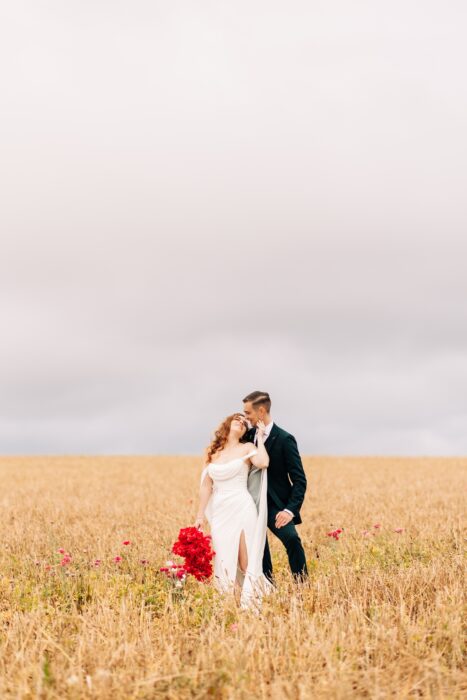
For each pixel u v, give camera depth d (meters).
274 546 10.45
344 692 4.23
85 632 5.35
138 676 4.57
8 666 4.84
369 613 5.85
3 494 19.67
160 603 6.79
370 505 15.14
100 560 8.98
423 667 4.57
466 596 6.00
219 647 4.88
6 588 7.58
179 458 39.97
